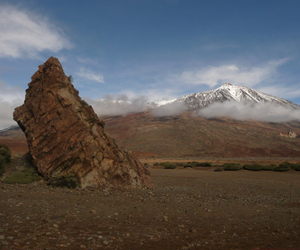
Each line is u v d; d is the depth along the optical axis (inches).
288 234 318.7
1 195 465.7
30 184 652.7
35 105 754.8
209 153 6309.1
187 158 5132.9
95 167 684.7
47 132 715.4
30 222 292.8
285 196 735.1
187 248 241.0
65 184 650.2
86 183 656.4
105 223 319.3
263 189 883.4
